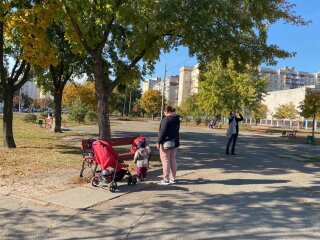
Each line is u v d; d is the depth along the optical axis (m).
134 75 15.76
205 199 8.34
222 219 6.93
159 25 13.41
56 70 27.22
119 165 9.10
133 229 6.40
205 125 61.19
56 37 22.64
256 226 6.54
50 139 21.77
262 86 50.75
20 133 25.53
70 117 49.47
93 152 9.88
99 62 14.70
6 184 9.23
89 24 13.88
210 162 13.58
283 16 15.29
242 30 14.38
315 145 25.30
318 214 7.32
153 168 11.73
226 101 48.81
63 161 12.70
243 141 26.64
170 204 7.93
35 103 138.38
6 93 16.27
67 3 13.26
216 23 13.41
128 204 7.91
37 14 13.41
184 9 12.59
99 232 6.26
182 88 145.88
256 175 11.24
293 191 9.27
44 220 6.83
